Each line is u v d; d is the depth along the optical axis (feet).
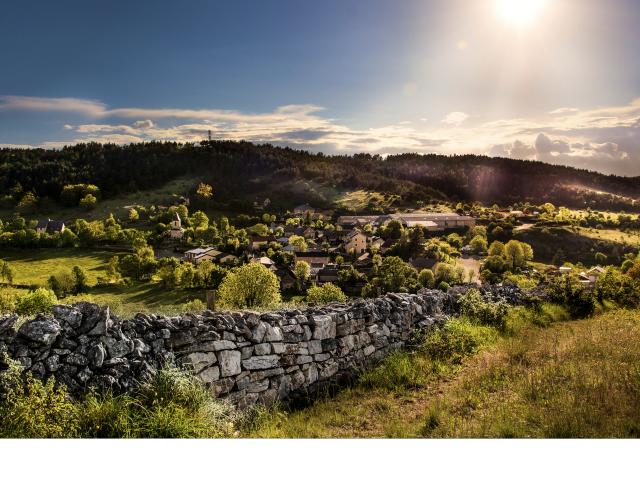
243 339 25.12
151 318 22.99
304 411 25.34
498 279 250.98
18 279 247.91
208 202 552.00
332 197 640.17
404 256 337.31
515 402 23.26
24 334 19.15
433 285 247.70
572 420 20.27
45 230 361.10
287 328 27.58
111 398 19.34
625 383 23.93
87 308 21.16
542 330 44.45
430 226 460.55
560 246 353.10
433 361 32.65
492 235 401.08
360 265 307.37
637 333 37.91
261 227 432.66
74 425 18.12
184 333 23.02
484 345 36.24
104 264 297.74
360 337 32.48
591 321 49.16
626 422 19.99
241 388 24.45
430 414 22.58
